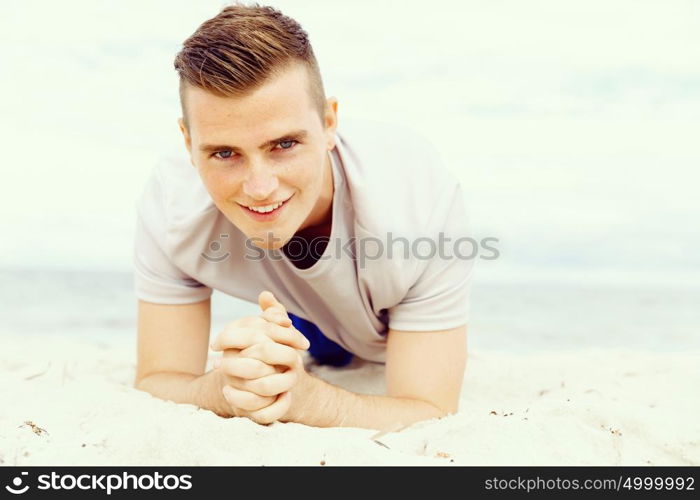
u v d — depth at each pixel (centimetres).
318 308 236
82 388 216
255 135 166
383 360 273
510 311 812
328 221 208
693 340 573
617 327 659
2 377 247
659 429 173
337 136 211
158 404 192
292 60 169
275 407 171
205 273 222
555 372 289
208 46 165
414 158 215
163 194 227
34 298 847
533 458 157
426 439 169
